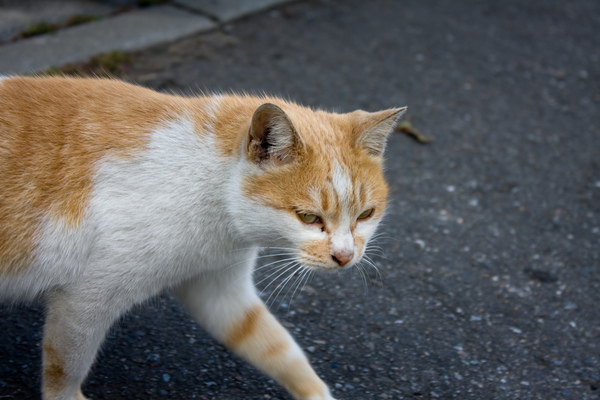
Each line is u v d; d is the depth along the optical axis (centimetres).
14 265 65
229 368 76
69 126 65
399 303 86
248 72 121
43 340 66
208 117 68
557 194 106
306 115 70
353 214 68
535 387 77
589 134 121
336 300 85
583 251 96
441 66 135
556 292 89
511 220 100
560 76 139
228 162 67
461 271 91
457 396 75
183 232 66
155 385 73
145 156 65
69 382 67
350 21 146
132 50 119
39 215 64
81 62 112
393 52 137
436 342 81
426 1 161
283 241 68
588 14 167
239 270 71
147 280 66
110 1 137
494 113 124
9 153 64
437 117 120
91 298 65
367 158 69
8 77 68
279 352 71
